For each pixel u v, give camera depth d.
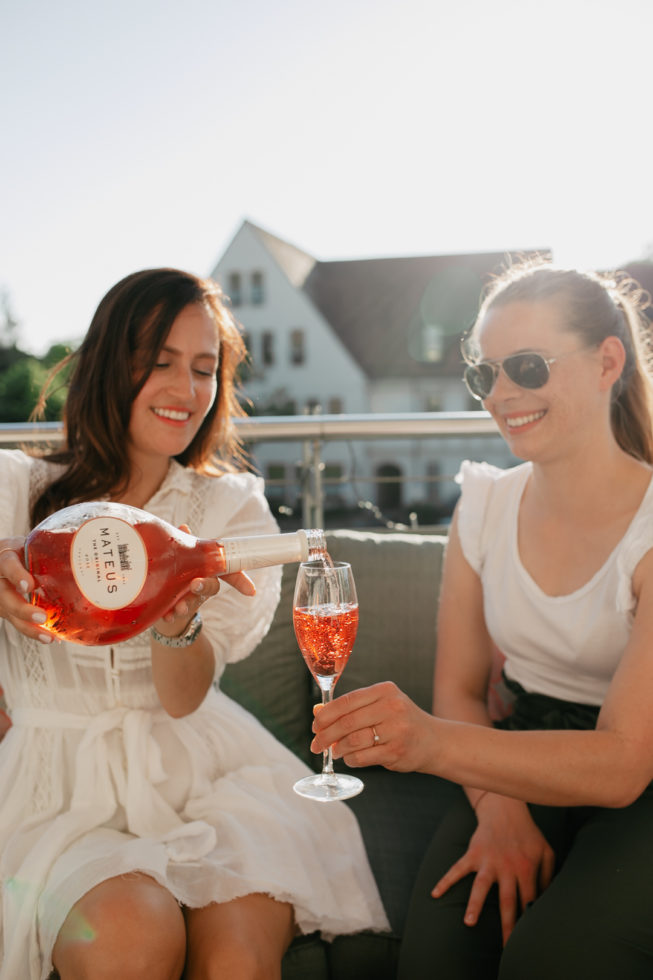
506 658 1.68
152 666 1.36
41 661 1.40
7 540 1.13
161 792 1.41
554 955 1.12
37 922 1.17
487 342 1.49
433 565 2.13
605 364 1.45
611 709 1.22
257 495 1.69
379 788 1.92
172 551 1.09
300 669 2.08
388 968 1.41
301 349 36.56
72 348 1.64
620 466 1.47
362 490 30.69
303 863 1.37
